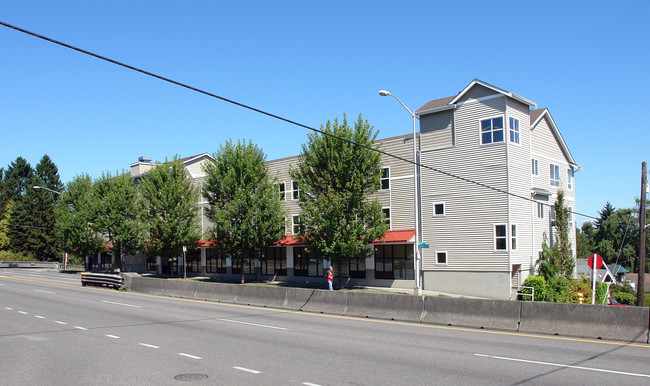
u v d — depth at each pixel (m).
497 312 15.74
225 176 36.31
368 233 29.59
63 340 13.02
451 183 30.64
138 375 9.10
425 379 8.86
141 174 50.41
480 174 29.50
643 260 23.66
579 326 14.15
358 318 18.48
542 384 8.55
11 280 39.25
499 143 28.88
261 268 40.59
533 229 31.02
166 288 28.27
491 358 10.83
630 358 10.90
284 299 22.03
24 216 76.88
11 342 12.70
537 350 11.86
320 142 30.70
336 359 10.66
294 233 38.59
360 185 30.06
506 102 28.88
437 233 31.02
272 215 35.34
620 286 44.09
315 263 37.16
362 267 34.53
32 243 76.56
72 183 52.97
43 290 29.64
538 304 15.02
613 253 74.88
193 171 52.03
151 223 40.66
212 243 37.97
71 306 21.34
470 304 16.39
